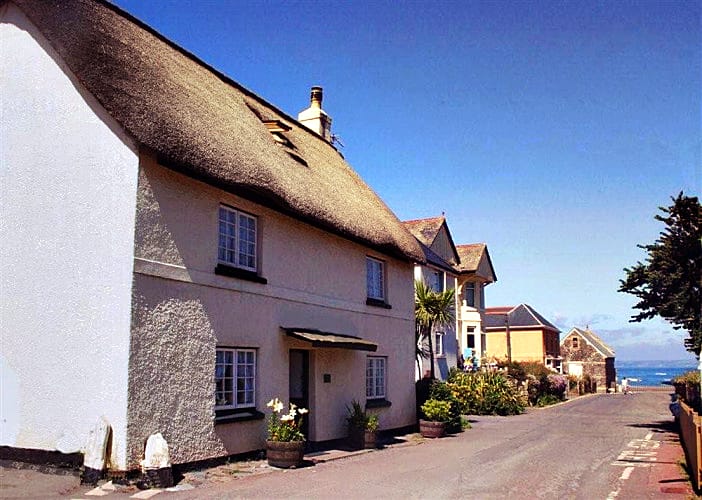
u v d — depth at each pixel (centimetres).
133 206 1084
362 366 1803
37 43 1202
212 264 1258
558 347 6844
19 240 1176
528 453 1590
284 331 1461
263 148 1509
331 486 1095
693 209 1970
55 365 1109
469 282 4066
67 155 1155
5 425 1141
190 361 1180
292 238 1532
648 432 2139
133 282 1070
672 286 2017
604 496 1058
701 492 1091
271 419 1342
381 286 2022
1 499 920
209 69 1722
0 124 1220
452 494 1050
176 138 1140
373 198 2170
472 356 3728
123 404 1041
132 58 1243
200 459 1185
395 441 1838
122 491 989
